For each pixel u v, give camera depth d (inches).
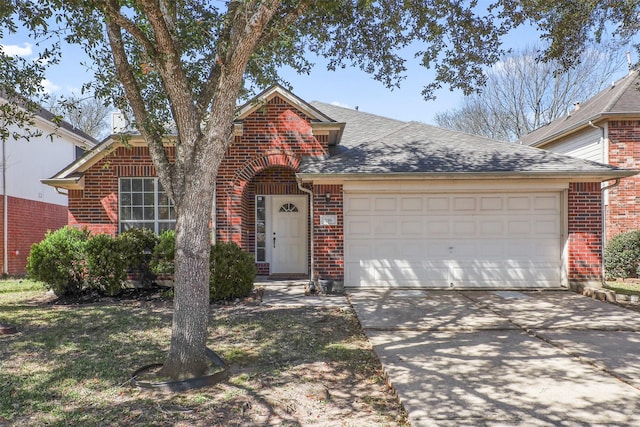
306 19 287.7
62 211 739.4
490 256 418.0
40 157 670.5
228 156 436.8
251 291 388.8
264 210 507.8
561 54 343.3
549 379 190.9
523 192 417.7
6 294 405.7
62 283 366.9
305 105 429.4
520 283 416.5
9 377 194.2
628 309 332.8
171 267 373.7
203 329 195.5
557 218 417.1
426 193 419.5
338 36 341.4
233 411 163.5
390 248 420.2
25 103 277.1
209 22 243.3
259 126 437.7
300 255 508.1
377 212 421.4
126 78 208.1
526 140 868.0
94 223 437.4
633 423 149.3
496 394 174.6
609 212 539.5
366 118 576.7
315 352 232.1
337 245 409.4
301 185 451.5
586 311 325.1
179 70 192.2
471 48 340.5
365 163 415.5
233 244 372.5
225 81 186.5
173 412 161.9
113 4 193.8
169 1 204.8
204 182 192.1
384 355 224.7
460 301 360.8
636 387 181.5
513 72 1211.9
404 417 159.8
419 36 337.7
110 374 198.8
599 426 147.2
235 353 229.3
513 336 261.1
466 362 213.9
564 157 434.3
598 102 643.5
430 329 276.4
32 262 367.2
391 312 320.5
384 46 344.5
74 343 243.1
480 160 419.8
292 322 289.6
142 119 209.2
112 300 367.9
